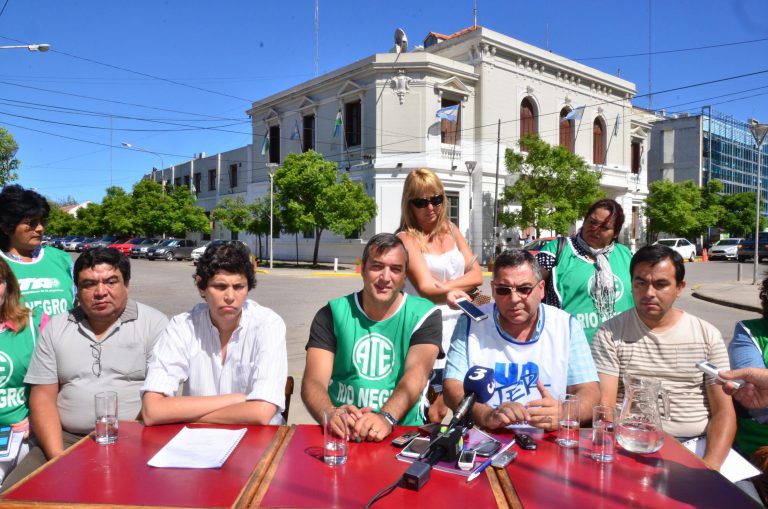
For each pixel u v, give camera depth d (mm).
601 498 1858
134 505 1777
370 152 26672
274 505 1781
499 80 27641
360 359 2883
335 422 2168
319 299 13664
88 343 3002
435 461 2057
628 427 2264
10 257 3457
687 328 3033
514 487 1936
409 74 25656
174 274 22109
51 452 2814
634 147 37594
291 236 31859
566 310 3750
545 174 24938
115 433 2381
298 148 31578
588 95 32344
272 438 2434
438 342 2893
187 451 2238
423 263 3445
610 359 3131
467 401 2295
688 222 35594
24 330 3119
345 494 1867
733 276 21406
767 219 44844
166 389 2771
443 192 3621
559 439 2354
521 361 2836
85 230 52312
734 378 2467
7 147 20328
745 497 1885
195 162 43250
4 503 1792
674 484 1979
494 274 2758
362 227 25891
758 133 15609
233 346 2916
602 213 3617
